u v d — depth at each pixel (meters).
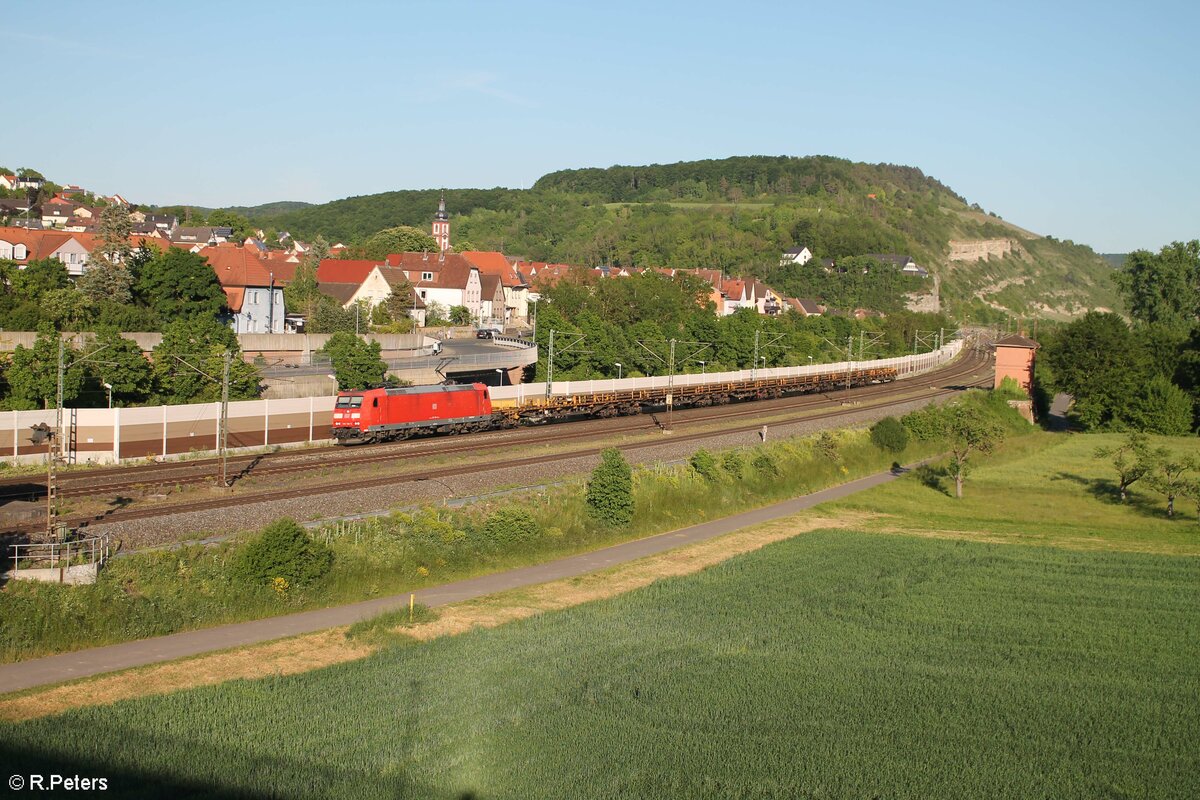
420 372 90.75
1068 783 28.56
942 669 37.38
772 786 27.80
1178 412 108.75
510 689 34.09
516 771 28.17
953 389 147.50
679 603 45.03
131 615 37.47
